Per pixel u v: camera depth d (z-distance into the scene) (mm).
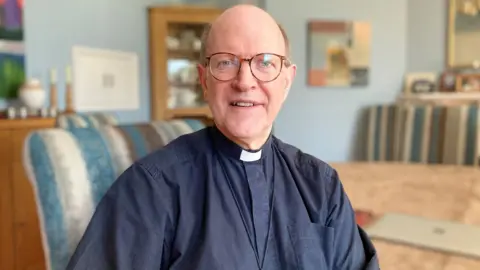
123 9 3537
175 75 3928
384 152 3629
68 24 2990
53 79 2773
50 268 955
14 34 2584
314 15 3742
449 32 3713
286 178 982
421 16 3791
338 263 949
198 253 832
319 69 3768
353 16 3770
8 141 2176
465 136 3258
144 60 3797
